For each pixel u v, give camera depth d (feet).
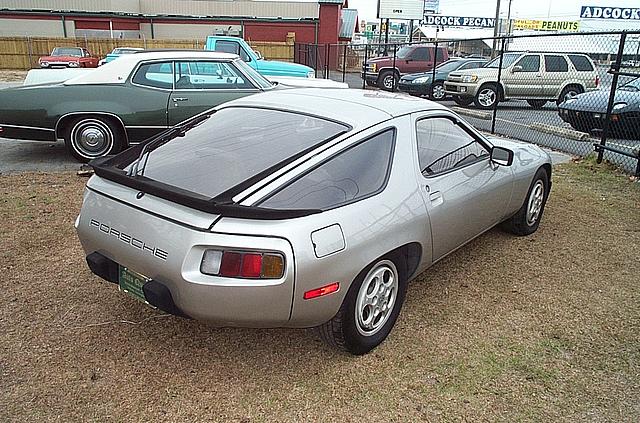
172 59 23.81
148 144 11.14
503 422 8.54
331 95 12.02
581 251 15.42
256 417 8.49
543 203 16.85
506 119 43.52
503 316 11.70
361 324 9.82
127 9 123.13
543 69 52.31
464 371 9.75
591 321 11.61
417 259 11.07
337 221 8.86
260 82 25.31
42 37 111.96
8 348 10.00
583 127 33.32
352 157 9.69
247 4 123.95
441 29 178.91
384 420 8.50
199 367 9.64
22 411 8.45
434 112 11.98
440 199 11.16
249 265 8.09
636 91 32.32
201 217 8.28
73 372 9.40
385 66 68.03
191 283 8.14
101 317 11.16
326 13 120.26
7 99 22.40
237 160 9.59
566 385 9.46
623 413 8.82
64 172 22.58
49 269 13.29
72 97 22.81
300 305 8.54
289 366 9.75
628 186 22.47
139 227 8.82
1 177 21.49
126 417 8.39
